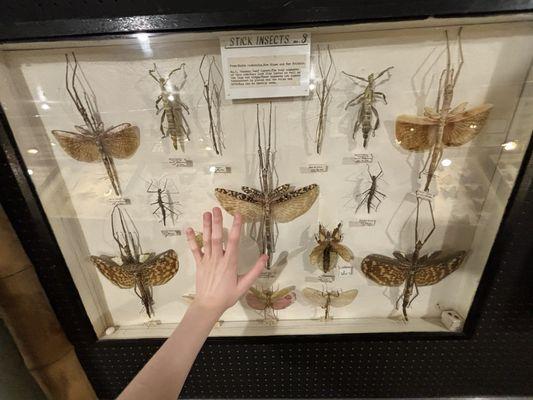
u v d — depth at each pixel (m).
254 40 0.45
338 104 0.50
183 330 0.47
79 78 0.49
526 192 0.51
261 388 0.77
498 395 0.74
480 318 0.63
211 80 0.49
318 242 0.62
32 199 0.53
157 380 0.40
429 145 0.53
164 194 0.58
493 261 0.57
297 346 0.69
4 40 0.43
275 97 0.49
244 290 0.54
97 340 0.68
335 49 0.47
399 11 0.41
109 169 0.55
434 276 0.64
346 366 0.72
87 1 0.41
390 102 0.50
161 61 0.48
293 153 0.54
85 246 0.62
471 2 0.40
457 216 0.58
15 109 0.49
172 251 0.63
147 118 0.52
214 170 0.56
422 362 0.70
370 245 0.62
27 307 0.59
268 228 0.60
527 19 0.42
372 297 0.68
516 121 0.49
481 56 0.46
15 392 0.61
